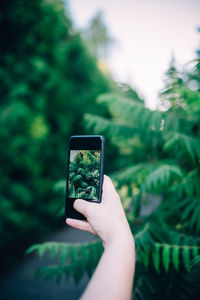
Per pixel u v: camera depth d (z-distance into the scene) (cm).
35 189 418
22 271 289
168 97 127
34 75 408
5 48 405
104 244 60
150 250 105
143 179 142
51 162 504
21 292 242
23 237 373
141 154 180
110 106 164
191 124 132
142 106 143
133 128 152
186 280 112
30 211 406
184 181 133
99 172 89
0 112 344
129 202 154
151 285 111
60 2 525
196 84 131
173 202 135
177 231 127
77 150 96
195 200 126
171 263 117
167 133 139
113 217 62
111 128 155
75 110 601
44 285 252
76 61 680
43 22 438
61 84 526
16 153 383
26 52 424
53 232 430
